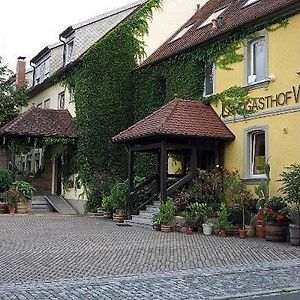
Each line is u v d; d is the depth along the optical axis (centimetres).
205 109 2120
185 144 1991
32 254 1284
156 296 855
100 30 3070
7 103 3359
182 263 1171
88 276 1024
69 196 2911
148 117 2172
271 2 1970
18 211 2648
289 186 1552
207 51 2162
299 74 1709
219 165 2039
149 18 2842
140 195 2280
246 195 1800
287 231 1574
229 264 1160
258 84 1891
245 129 1947
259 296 866
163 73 2477
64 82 3070
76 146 2833
